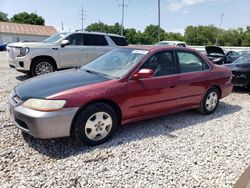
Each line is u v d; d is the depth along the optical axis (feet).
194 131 14.26
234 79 25.73
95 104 11.62
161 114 14.48
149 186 8.98
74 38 29.71
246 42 252.42
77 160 10.48
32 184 8.80
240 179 9.66
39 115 10.37
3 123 13.97
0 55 68.49
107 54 15.94
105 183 9.04
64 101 10.71
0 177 9.13
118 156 10.93
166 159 10.87
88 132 11.62
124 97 12.44
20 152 10.98
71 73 13.89
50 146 11.64
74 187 8.77
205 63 16.92
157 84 13.70
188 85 15.38
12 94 12.34
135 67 13.08
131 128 14.30
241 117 17.37
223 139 13.30
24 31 151.02
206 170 10.20
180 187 9.04
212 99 17.47
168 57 14.76
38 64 27.73
